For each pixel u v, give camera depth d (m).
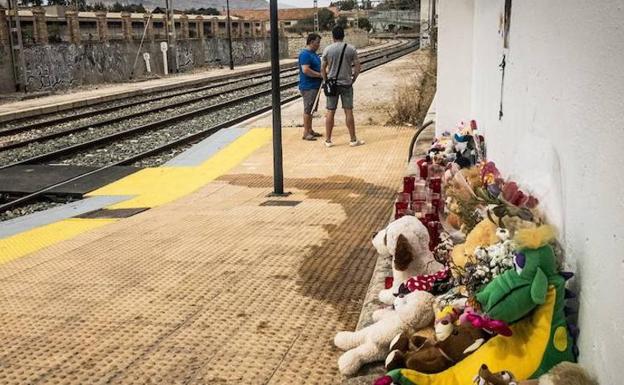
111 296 4.20
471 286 2.27
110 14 45.44
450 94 6.87
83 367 3.18
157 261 4.98
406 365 2.39
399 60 40.56
